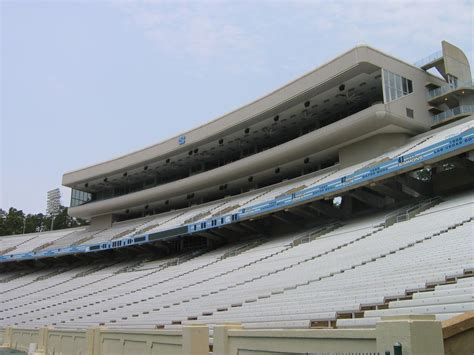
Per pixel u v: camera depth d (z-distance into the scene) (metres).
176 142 42.34
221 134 38.62
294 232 32.88
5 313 37.62
